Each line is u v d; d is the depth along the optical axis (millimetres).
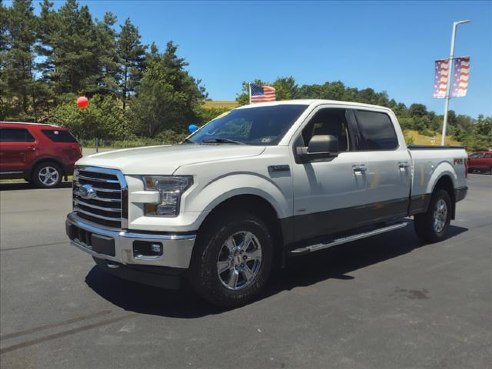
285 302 4562
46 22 62844
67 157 14383
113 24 74438
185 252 3938
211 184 4121
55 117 54906
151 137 68188
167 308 4406
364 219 5746
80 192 4586
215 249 4195
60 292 4852
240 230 4379
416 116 119812
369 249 6871
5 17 56469
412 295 4805
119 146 51656
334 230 5355
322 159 5051
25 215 9430
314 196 5023
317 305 4484
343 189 5363
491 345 3646
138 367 3293
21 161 13625
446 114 26562
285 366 3299
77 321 4109
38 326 4008
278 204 4645
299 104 5453
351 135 5734
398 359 3402
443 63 26094
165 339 3734
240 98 56625
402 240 7523
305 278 5375
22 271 5582
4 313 4293
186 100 73375
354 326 3986
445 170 7273
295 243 4969
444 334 3840
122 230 4043
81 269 5672
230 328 3939
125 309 4387
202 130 6004
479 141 78000
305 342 3672
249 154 4539
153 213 3986
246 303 4496
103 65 68562
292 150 4887
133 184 4004
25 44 57875
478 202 13422
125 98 74438
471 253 6688
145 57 75875
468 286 5129
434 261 6207
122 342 3688
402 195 6367
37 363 3365
